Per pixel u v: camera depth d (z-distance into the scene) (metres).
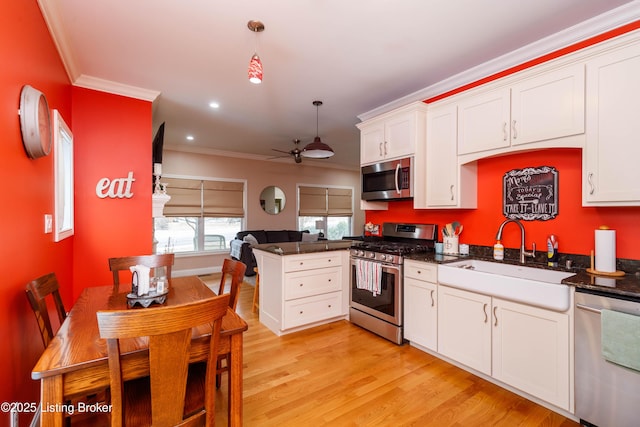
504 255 2.68
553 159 2.39
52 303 2.16
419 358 2.60
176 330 1.06
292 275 3.11
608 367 1.62
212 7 1.93
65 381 1.08
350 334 3.12
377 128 3.47
